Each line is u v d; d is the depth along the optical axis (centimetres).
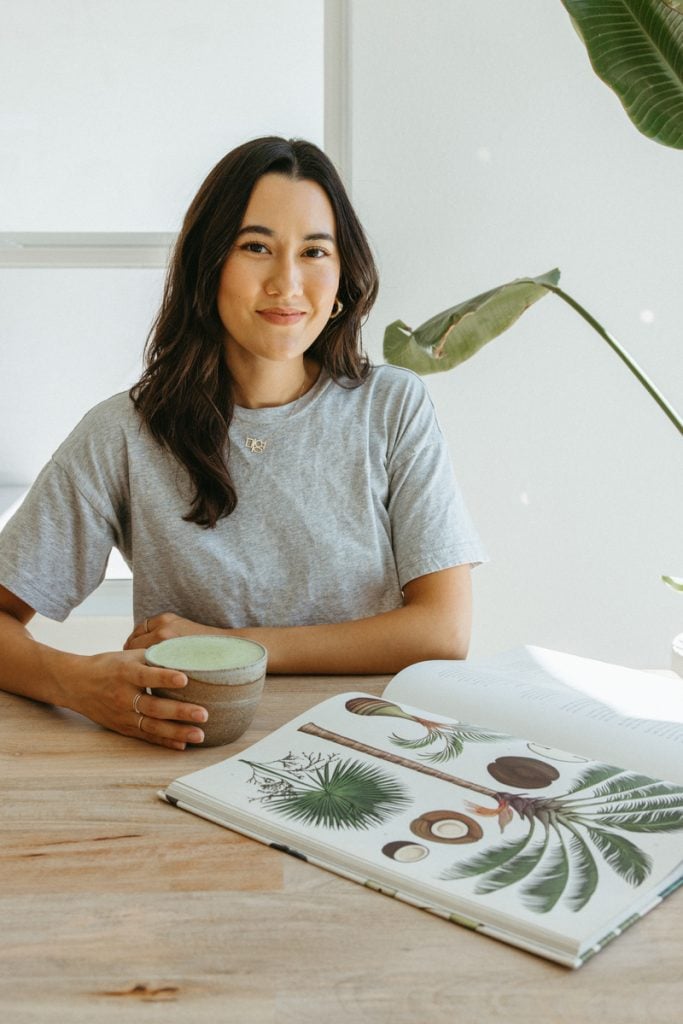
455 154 198
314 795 77
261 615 131
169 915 64
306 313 122
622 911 62
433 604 126
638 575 214
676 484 211
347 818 73
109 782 83
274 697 104
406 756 83
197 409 126
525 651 111
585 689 98
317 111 208
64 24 205
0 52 205
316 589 131
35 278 213
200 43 206
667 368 206
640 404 208
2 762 87
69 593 130
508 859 68
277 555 130
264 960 59
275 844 72
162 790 81
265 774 80
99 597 229
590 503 211
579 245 202
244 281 120
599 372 207
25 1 204
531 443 209
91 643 225
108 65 206
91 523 129
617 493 211
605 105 198
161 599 132
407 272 201
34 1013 55
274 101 208
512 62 196
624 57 139
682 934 62
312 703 102
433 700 96
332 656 115
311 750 85
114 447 128
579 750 85
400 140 197
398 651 119
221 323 126
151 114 208
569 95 197
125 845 72
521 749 85
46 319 215
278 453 130
